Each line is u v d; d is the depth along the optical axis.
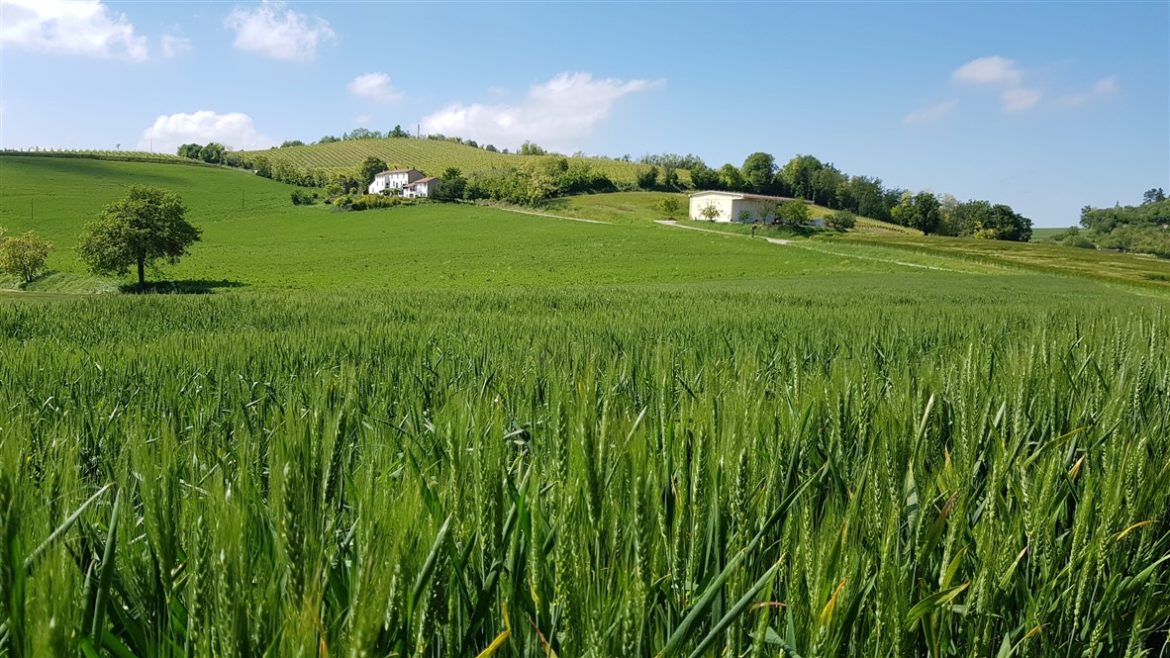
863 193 178.25
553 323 13.27
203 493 2.02
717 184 188.88
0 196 121.19
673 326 12.39
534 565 1.93
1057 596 2.33
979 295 40.28
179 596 1.81
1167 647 2.53
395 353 8.20
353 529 1.93
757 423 2.75
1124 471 2.59
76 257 83.50
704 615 1.90
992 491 2.36
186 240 68.12
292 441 2.09
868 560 2.00
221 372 6.62
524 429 3.23
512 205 148.00
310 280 69.88
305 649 1.39
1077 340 5.75
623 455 2.21
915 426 2.97
